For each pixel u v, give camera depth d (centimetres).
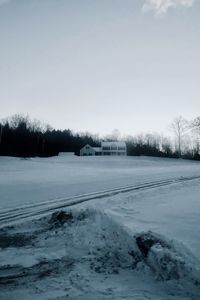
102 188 1853
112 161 5266
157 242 602
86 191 1728
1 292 482
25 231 898
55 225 937
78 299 452
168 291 475
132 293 471
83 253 674
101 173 3017
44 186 1964
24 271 573
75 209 995
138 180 2286
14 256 661
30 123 10506
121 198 1427
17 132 8431
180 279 494
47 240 788
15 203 1356
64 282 520
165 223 827
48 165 4022
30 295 469
